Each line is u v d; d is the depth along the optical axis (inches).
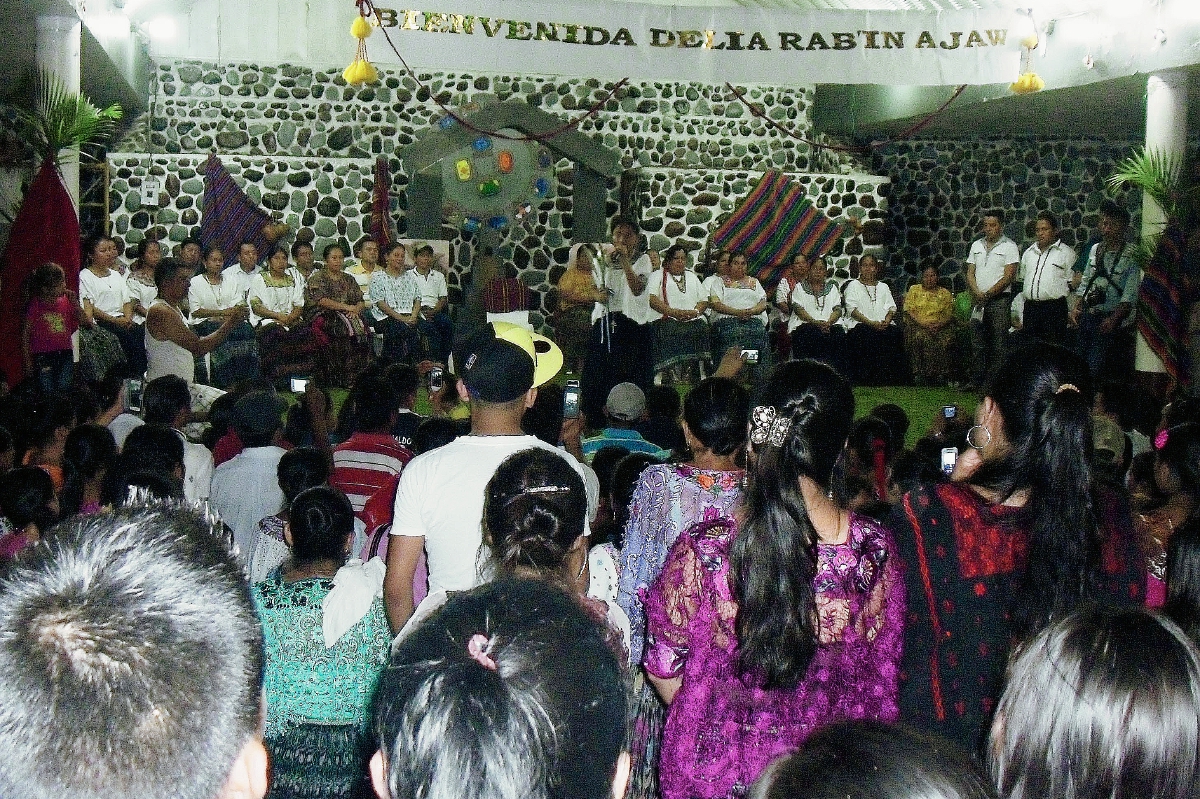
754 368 446.9
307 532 106.3
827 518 84.3
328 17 494.3
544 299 519.8
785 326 479.8
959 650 85.4
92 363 349.7
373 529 147.1
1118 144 541.6
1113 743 51.9
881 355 483.2
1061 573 84.4
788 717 81.7
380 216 489.4
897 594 84.7
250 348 414.0
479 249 488.1
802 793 45.0
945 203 547.5
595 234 510.0
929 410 410.9
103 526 39.2
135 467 147.0
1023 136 541.0
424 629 49.4
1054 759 53.1
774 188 519.5
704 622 82.6
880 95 505.7
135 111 500.1
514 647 47.2
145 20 447.8
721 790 81.9
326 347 442.3
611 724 47.7
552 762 45.5
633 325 402.6
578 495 89.0
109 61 387.5
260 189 486.6
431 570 108.2
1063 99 438.3
